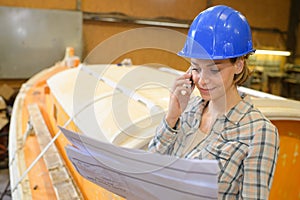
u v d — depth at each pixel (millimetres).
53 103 1901
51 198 1219
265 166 715
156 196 661
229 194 743
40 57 4559
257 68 6336
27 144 1746
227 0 6176
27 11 4367
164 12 5625
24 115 2299
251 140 737
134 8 5387
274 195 1288
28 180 1356
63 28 4621
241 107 778
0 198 3115
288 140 1225
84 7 5012
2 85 4520
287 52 6453
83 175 832
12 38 4352
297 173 1282
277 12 6750
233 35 725
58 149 1581
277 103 1191
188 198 617
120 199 879
